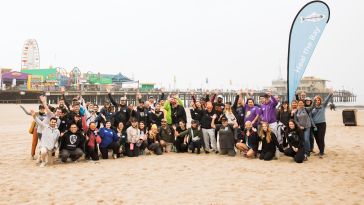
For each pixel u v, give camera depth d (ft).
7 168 30.83
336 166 31.22
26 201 20.86
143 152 39.50
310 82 312.50
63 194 22.43
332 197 21.40
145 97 210.79
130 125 38.99
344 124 72.64
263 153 35.32
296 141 33.37
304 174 28.09
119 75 253.24
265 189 23.49
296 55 39.50
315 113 35.76
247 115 38.78
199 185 24.76
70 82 232.53
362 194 22.06
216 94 42.98
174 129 41.11
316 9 38.65
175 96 42.55
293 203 20.18
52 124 31.91
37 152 39.81
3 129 67.56
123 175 28.17
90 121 38.27
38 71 258.37
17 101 181.57
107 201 20.84
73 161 34.42
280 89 328.29
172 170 30.22
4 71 236.43
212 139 39.68
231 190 23.29
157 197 21.71
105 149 36.19
